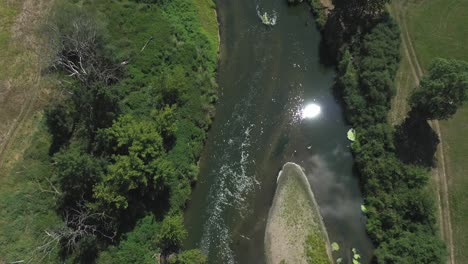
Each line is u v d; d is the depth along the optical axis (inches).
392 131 2343.8
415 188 2191.2
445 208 2242.9
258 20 2714.1
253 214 2265.0
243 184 2326.5
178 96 2348.7
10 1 2454.5
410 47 2618.1
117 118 2144.4
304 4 2746.1
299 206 2262.6
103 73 2160.4
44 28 2288.4
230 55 2618.1
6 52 2332.7
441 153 2349.9
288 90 2549.2
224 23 2704.2
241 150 2400.3
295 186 2305.6
